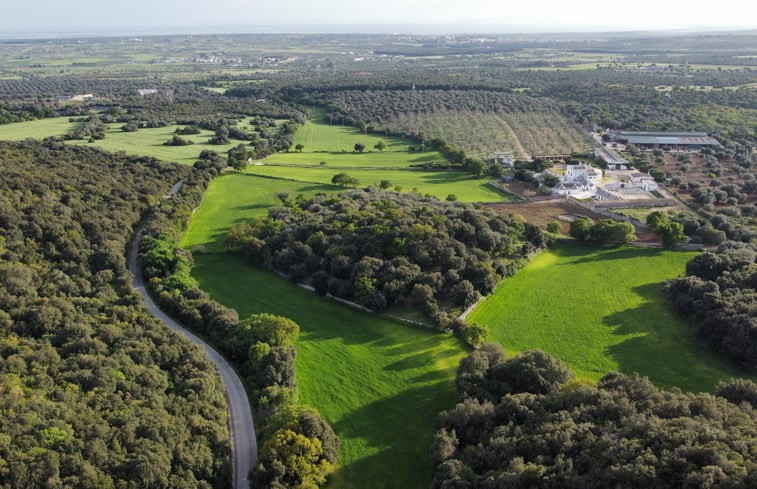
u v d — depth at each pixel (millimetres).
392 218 115812
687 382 77750
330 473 61750
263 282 109375
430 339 89000
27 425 53281
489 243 110000
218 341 86250
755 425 51625
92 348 71188
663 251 122312
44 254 97625
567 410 59875
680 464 45344
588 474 47562
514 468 50375
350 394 76250
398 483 60750
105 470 51312
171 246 116125
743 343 79562
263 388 73875
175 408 63312
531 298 102500
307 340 89062
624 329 91750
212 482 56719
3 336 72062
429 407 73250
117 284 97250
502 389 70188
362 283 97750
